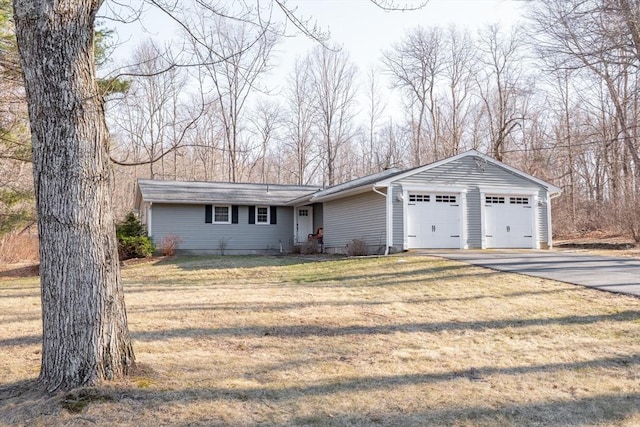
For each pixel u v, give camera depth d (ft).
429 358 16.34
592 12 49.37
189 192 72.64
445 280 32.09
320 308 24.45
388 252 52.29
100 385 11.96
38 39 11.51
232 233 72.74
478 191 56.85
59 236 11.80
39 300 29.50
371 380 14.10
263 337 19.20
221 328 20.59
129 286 34.96
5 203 46.03
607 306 22.86
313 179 131.64
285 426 11.00
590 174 101.45
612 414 12.01
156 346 17.65
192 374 14.12
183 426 10.79
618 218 68.95
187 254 69.67
